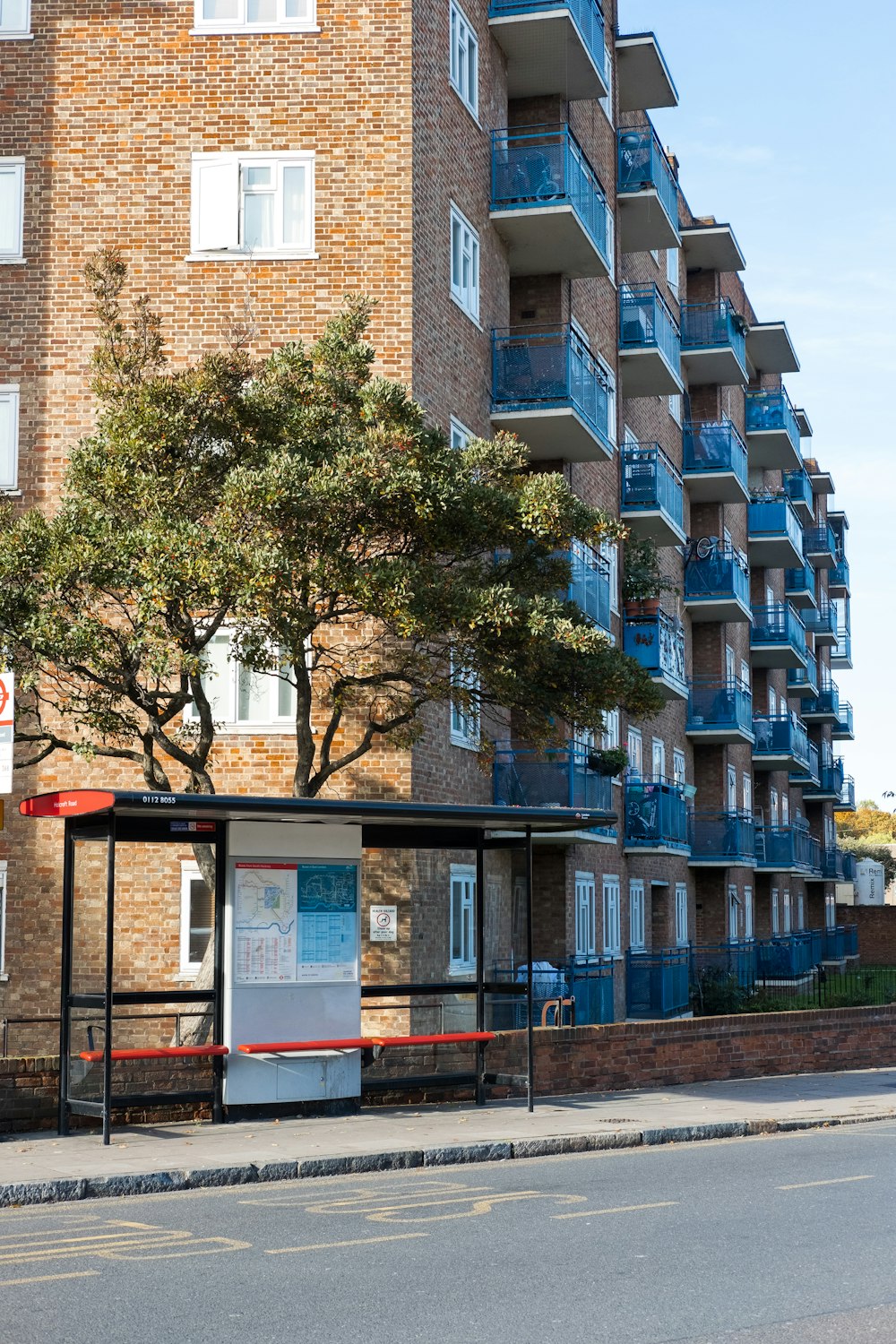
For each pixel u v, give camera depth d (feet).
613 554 101.19
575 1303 25.40
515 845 53.06
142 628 49.88
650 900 110.73
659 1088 61.16
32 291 67.72
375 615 49.55
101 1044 47.50
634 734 107.86
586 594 82.23
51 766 65.51
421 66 70.33
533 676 55.06
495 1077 54.54
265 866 48.19
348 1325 23.84
